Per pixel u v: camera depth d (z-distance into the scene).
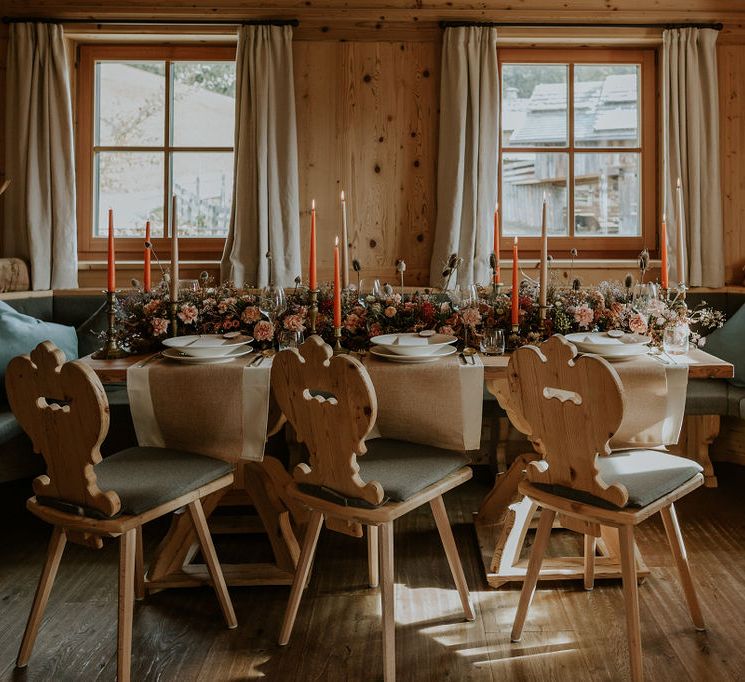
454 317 2.63
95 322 3.48
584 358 1.67
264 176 3.61
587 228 3.95
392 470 1.95
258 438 2.17
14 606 2.19
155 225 3.91
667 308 2.54
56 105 3.63
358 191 3.82
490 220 3.69
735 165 3.78
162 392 2.17
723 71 3.76
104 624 2.08
